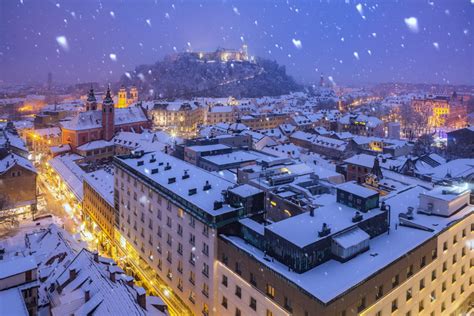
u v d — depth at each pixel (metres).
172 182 64.94
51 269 59.69
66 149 164.50
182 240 58.59
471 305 57.38
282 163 90.25
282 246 42.84
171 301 62.50
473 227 55.78
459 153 155.75
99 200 93.00
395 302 43.75
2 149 109.31
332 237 43.44
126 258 78.44
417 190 64.56
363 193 50.59
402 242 46.88
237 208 52.91
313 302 36.38
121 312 43.66
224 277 50.28
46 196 127.12
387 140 158.62
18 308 42.97
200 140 116.38
